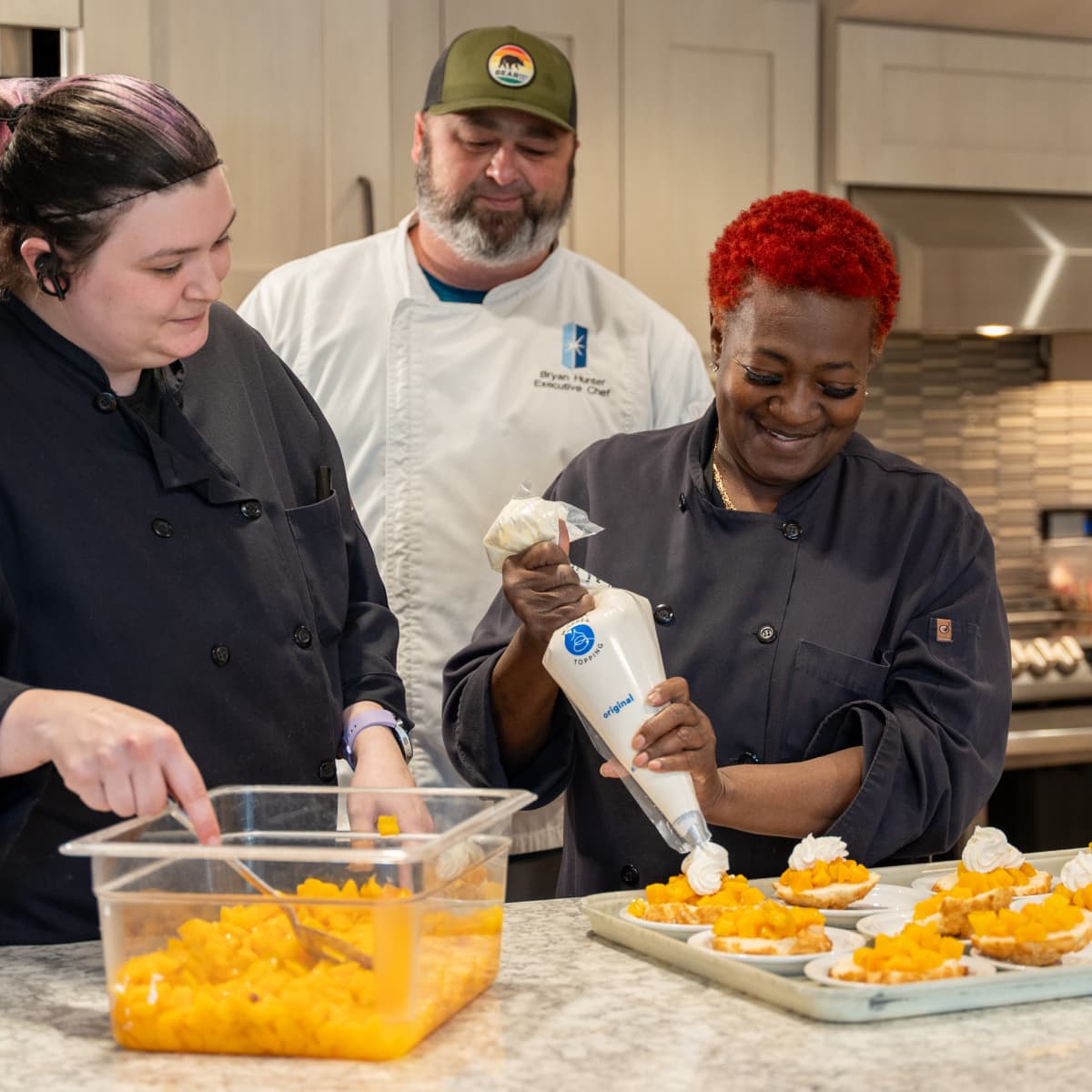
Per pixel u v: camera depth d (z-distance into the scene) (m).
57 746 0.98
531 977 1.04
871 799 1.26
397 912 0.88
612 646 1.17
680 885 1.15
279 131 2.37
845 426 1.32
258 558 1.30
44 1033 0.94
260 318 2.14
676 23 2.79
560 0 2.73
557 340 2.14
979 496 3.40
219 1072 0.86
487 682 1.38
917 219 2.95
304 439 1.45
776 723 1.35
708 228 2.86
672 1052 0.89
